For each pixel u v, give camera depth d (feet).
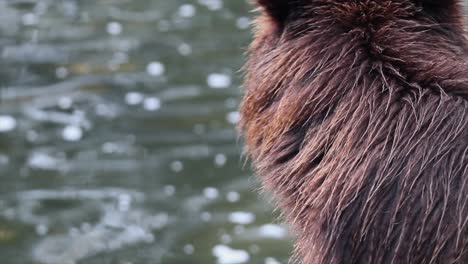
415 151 21.50
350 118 22.93
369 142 22.17
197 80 83.46
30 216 63.36
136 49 91.25
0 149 71.72
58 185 66.95
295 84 24.59
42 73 85.56
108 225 62.23
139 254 59.06
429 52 23.86
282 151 24.43
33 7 104.01
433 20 25.52
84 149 71.72
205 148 71.05
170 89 81.76
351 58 23.95
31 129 74.84
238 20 99.35
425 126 21.81
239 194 64.90
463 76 22.67
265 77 25.81
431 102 22.17
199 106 78.07
